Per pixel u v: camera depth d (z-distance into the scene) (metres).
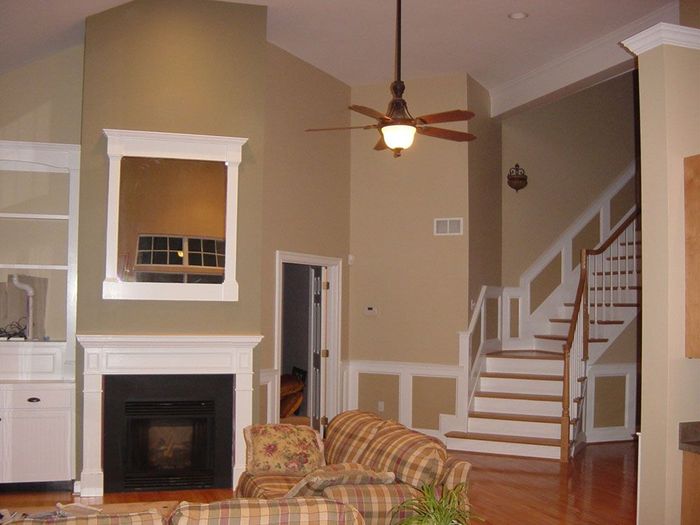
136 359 5.69
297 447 4.66
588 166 9.26
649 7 6.03
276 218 6.97
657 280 4.10
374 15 6.29
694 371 4.10
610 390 7.90
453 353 7.71
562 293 9.07
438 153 7.91
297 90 7.31
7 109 6.18
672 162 4.08
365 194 8.20
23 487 5.71
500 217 8.78
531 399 7.54
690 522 4.00
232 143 5.97
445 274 7.81
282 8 6.17
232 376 5.92
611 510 5.34
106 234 5.79
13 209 6.27
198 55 6.05
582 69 7.09
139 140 5.82
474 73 7.84
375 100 8.18
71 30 5.94
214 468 5.85
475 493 5.79
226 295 5.94
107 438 5.68
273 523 2.25
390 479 3.27
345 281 8.14
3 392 5.61
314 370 8.02
